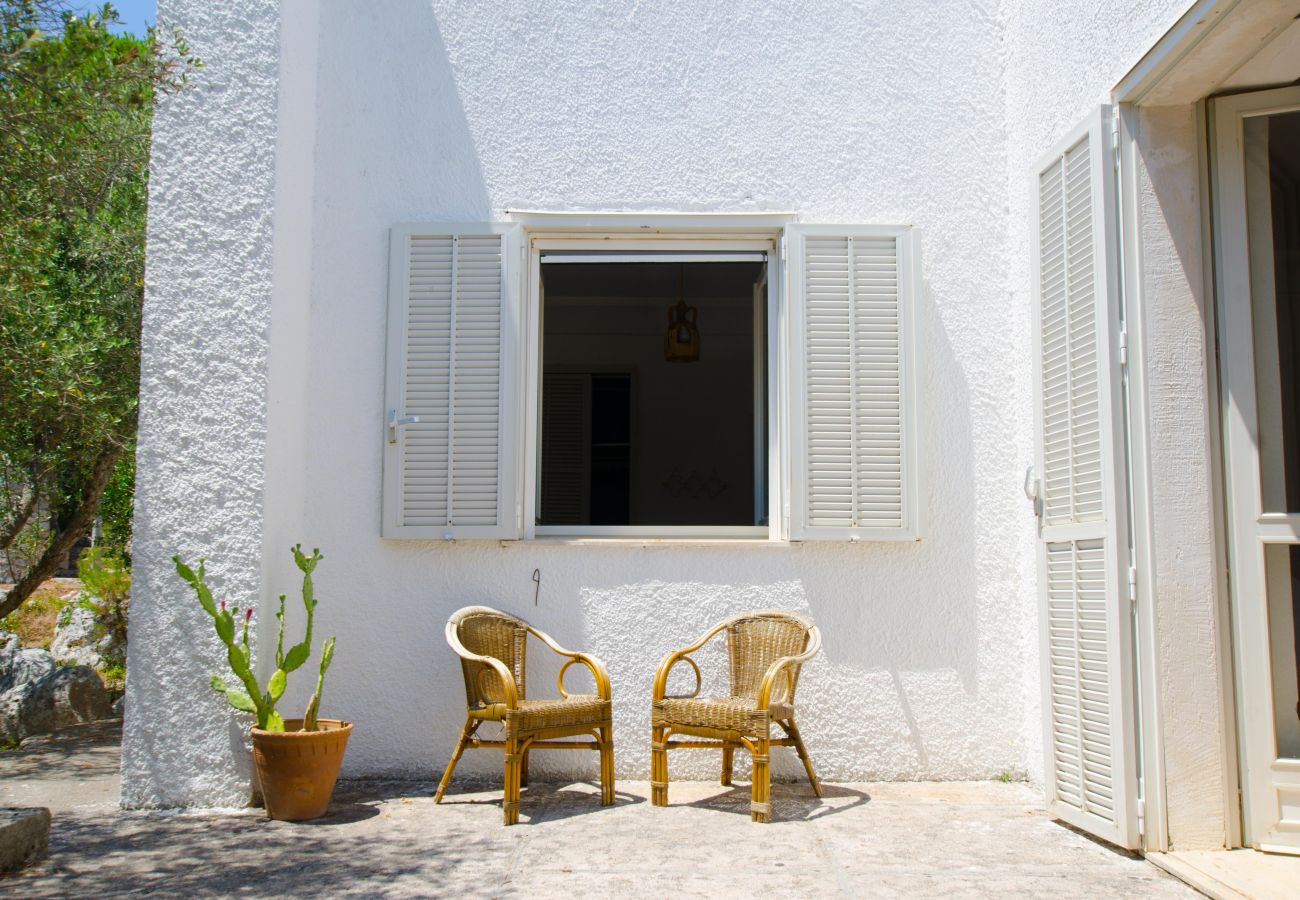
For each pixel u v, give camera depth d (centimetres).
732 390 543
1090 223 379
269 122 440
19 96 324
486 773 466
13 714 605
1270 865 331
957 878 328
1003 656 470
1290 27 319
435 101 495
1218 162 368
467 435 475
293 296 462
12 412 485
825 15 498
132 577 421
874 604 470
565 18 498
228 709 418
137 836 376
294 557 425
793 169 492
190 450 427
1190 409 360
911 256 481
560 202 491
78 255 559
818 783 439
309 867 338
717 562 472
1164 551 355
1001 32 498
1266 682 352
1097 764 370
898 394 475
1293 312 363
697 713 408
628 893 312
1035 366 425
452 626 428
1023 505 470
